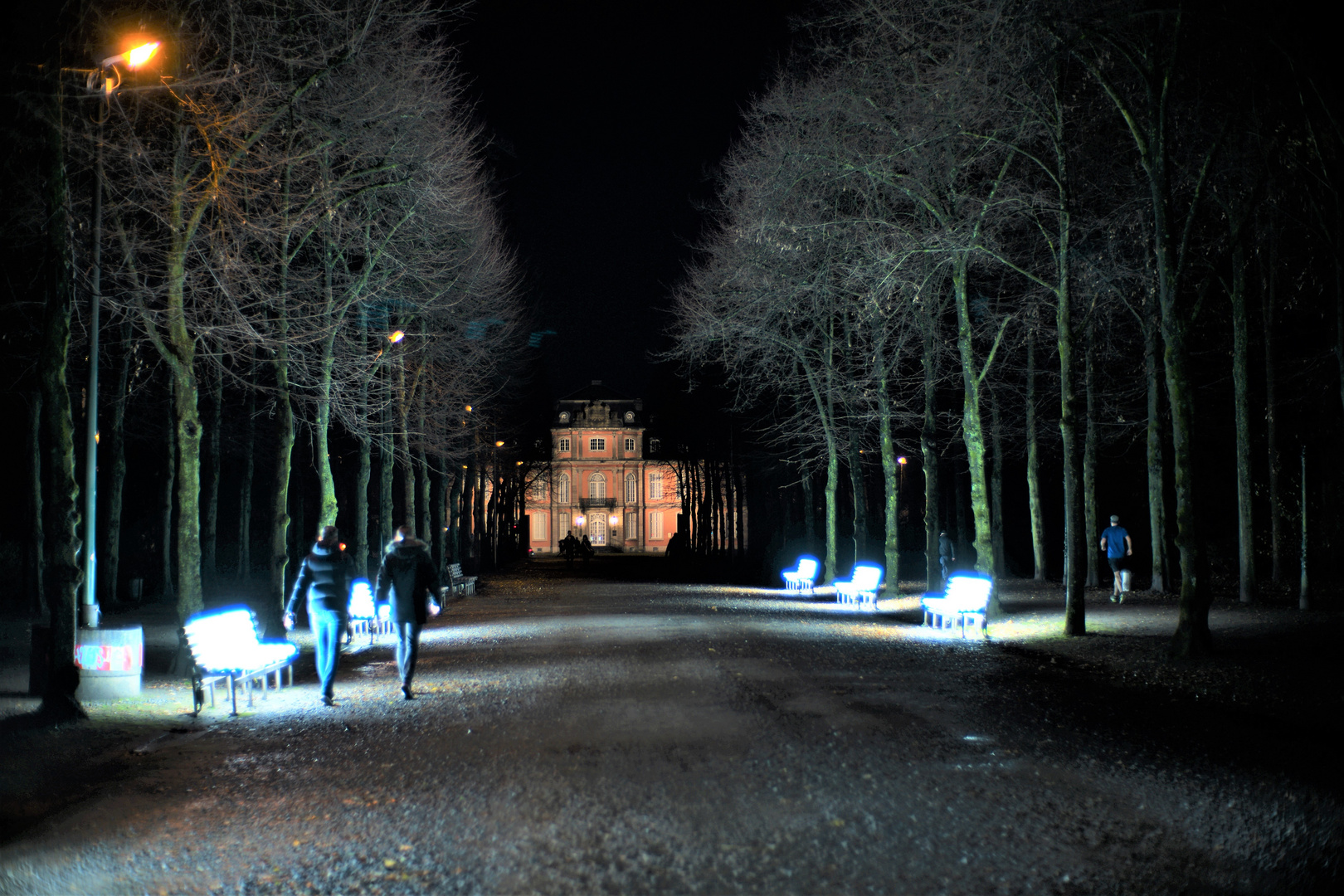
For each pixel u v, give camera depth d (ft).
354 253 72.69
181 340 46.37
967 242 63.62
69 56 38.34
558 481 381.19
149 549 156.56
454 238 83.87
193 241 51.44
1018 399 124.77
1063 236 59.88
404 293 79.36
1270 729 31.42
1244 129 54.54
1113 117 63.67
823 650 54.19
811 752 27.86
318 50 51.16
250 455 127.65
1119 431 111.45
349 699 40.63
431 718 35.19
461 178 79.36
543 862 19.08
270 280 59.62
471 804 23.35
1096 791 23.77
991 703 36.24
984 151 66.80
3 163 52.75
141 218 54.49
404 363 93.76
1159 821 21.43
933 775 25.27
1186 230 49.93
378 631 68.03
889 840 20.07
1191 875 18.19
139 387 95.76
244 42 48.80
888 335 90.84
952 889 17.46
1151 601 82.12
